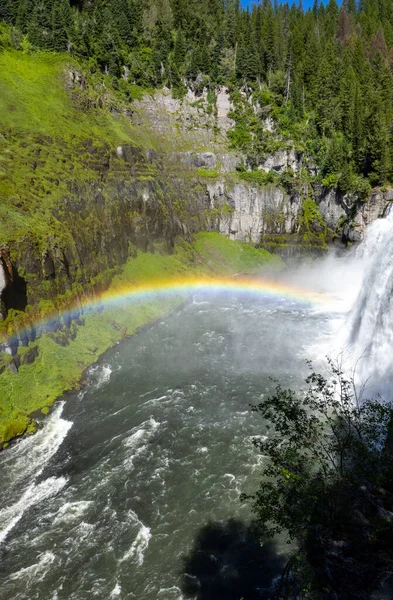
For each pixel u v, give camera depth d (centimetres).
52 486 3244
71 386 4484
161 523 2905
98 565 2622
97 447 3659
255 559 2630
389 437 1966
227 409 4169
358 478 1667
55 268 5125
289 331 6166
